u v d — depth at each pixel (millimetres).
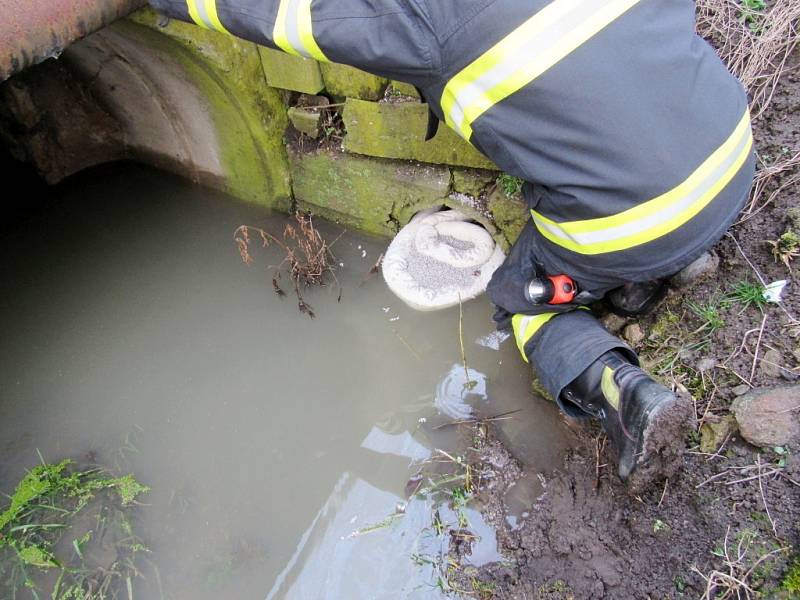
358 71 2314
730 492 1686
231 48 2336
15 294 2887
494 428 2195
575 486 1952
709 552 1648
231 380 2527
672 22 1488
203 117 2756
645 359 1983
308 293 2725
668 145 1465
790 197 1939
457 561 1916
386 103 2332
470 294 2443
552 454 2068
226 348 2623
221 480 2244
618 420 1652
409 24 1434
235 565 2029
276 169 2824
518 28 1373
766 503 1627
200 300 2785
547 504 1950
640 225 1541
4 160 3305
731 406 1758
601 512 1865
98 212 3188
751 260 1925
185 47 2234
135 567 2031
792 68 2117
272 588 1972
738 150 1589
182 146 3062
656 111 1449
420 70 1503
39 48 1718
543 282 1833
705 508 1700
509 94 1448
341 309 2662
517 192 2271
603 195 1521
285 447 2311
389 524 2037
